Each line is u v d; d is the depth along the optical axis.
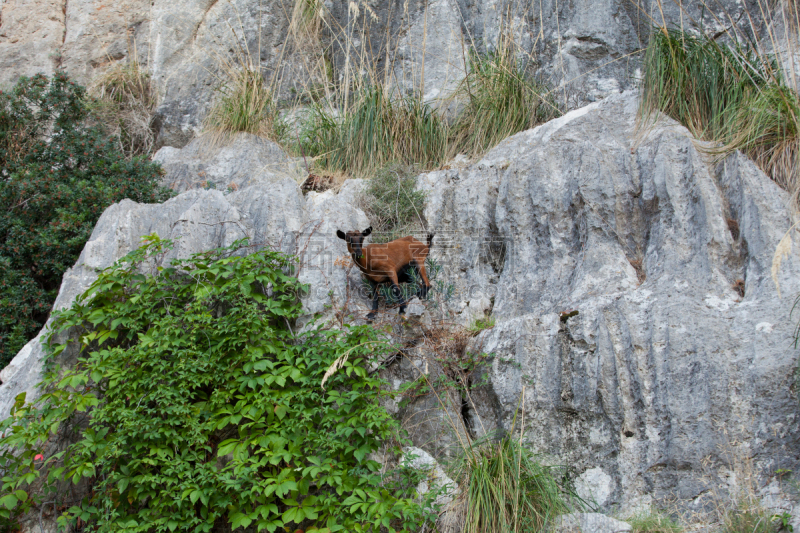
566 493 5.54
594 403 5.66
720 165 6.39
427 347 6.31
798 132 6.29
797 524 4.88
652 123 6.95
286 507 5.67
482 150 8.57
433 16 10.85
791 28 8.02
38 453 5.76
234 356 6.00
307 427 5.67
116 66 11.68
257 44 11.70
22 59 11.85
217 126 9.62
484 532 5.09
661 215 6.27
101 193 8.16
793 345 5.26
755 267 5.75
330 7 11.78
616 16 9.76
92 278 6.78
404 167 8.33
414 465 5.70
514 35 10.04
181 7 11.81
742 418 5.27
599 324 5.75
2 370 7.00
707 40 7.34
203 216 7.10
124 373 5.84
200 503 5.75
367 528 5.21
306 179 8.71
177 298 6.34
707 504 5.18
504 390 5.95
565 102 9.16
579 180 6.69
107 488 5.75
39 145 9.03
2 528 5.60
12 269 8.00
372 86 9.35
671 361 5.50
